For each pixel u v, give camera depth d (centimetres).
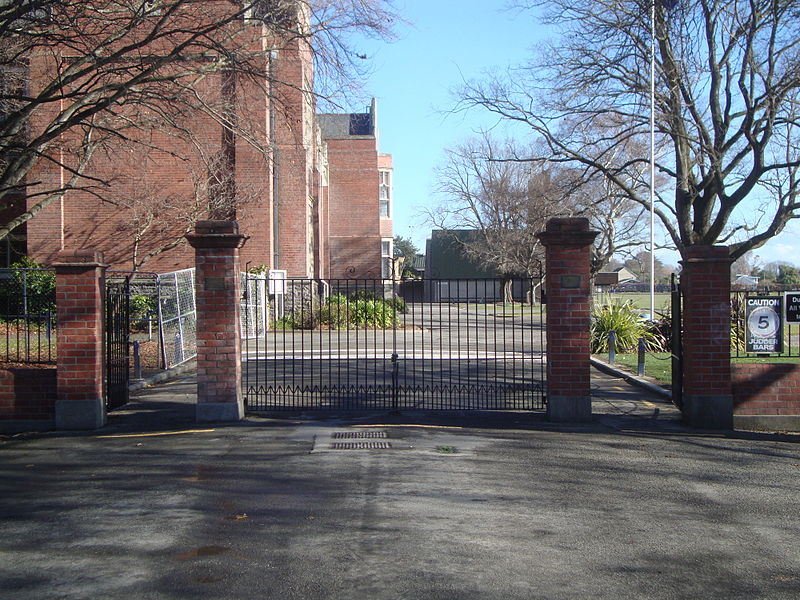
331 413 1088
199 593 451
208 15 1255
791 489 698
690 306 1000
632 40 1983
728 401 991
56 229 2497
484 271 6372
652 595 457
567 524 588
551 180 3259
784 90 1812
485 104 2217
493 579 475
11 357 1320
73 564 499
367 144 4275
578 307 1020
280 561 502
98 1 1245
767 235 2067
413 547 529
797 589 470
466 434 933
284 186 2566
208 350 1027
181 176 2397
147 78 1191
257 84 1298
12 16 1050
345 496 654
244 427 981
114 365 1090
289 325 2433
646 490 689
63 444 890
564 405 1021
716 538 562
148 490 679
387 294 4466
